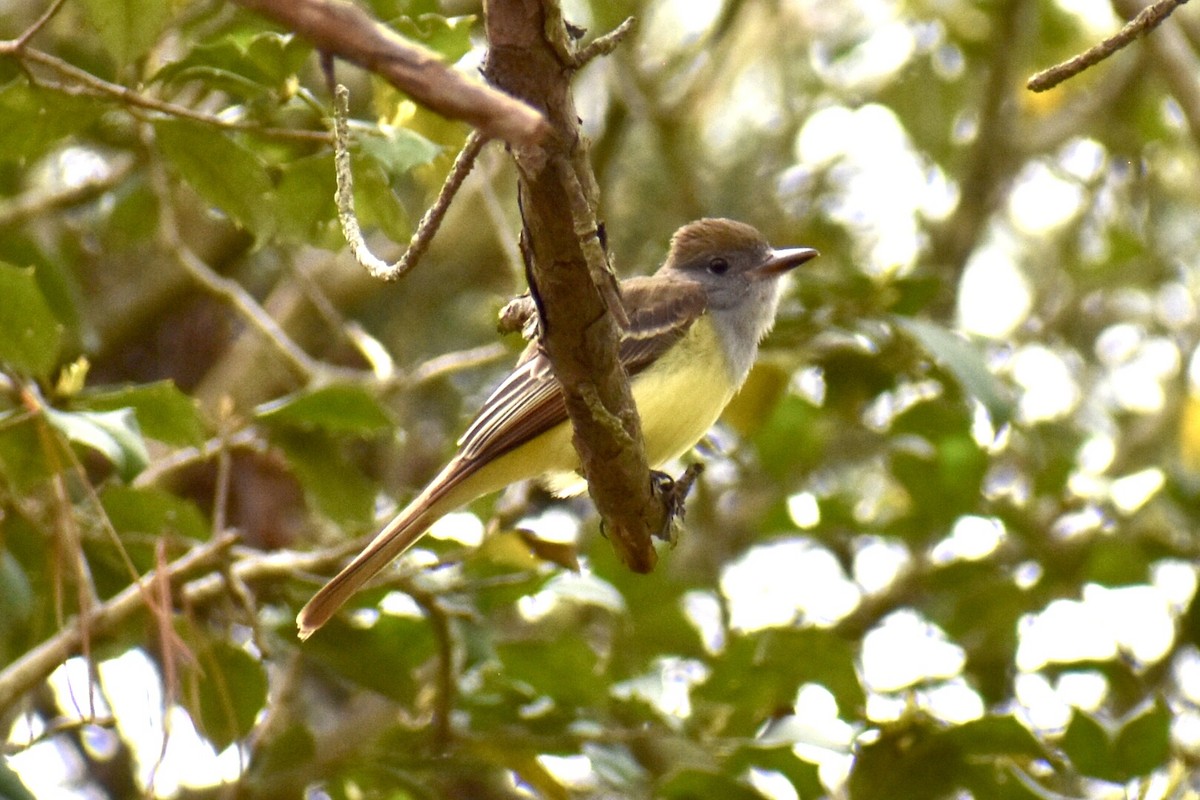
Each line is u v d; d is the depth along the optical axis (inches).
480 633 342.6
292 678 395.2
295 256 511.8
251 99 290.8
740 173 565.9
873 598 450.9
